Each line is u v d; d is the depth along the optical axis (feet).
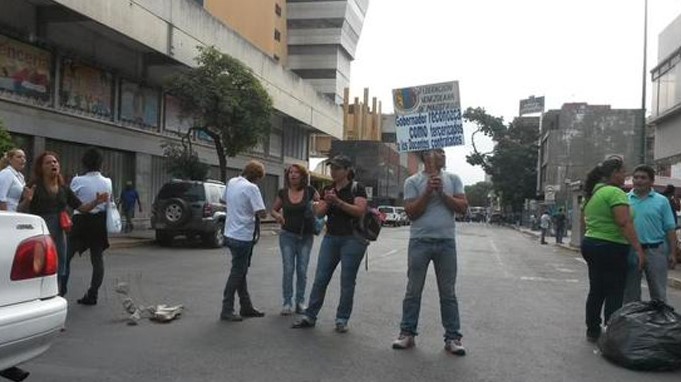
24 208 26.78
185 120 101.81
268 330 25.93
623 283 24.76
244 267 27.84
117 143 84.17
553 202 155.12
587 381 20.15
